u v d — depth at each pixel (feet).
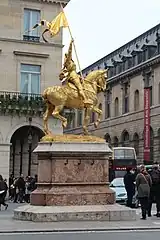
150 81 221.87
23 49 145.79
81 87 69.97
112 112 260.83
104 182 68.74
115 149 157.58
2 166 140.97
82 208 65.67
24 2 146.72
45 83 147.64
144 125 215.72
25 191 122.72
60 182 67.21
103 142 69.56
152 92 218.79
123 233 55.31
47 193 66.33
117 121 253.44
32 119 144.15
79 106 70.90
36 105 142.51
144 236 52.60
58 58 149.38
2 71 143.54
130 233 55.36
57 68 149.07
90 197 67.15
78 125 302.25
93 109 70.90
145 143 210.38
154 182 75.82
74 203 66.44
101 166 68.95
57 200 66.08
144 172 74.49
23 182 122.83
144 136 215.10
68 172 67.56
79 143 68.39
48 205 65.82
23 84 145.69
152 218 73.15
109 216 66.18
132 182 93.97
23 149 155.22
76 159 68.03
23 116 143.64
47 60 148.15
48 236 52.01
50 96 69.77
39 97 143.23
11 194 133.08
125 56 249.75
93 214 65.46
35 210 65.31
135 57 239.91
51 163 67.62
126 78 245.24
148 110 213.87
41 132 146.20
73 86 70.38
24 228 57.47
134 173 94.22
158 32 226.17
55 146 67.62
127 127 241.96
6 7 144.97
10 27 145.07
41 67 147.54
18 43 145.38
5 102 140.36
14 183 130.00
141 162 224.33
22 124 143.43
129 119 239.71
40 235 52.90
